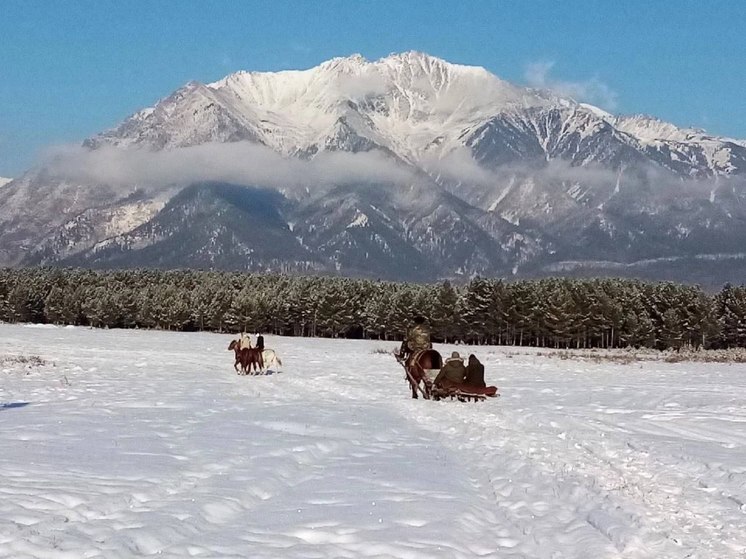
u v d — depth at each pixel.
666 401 26.30
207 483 11.53
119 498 10.25
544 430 18.30
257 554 8.30
